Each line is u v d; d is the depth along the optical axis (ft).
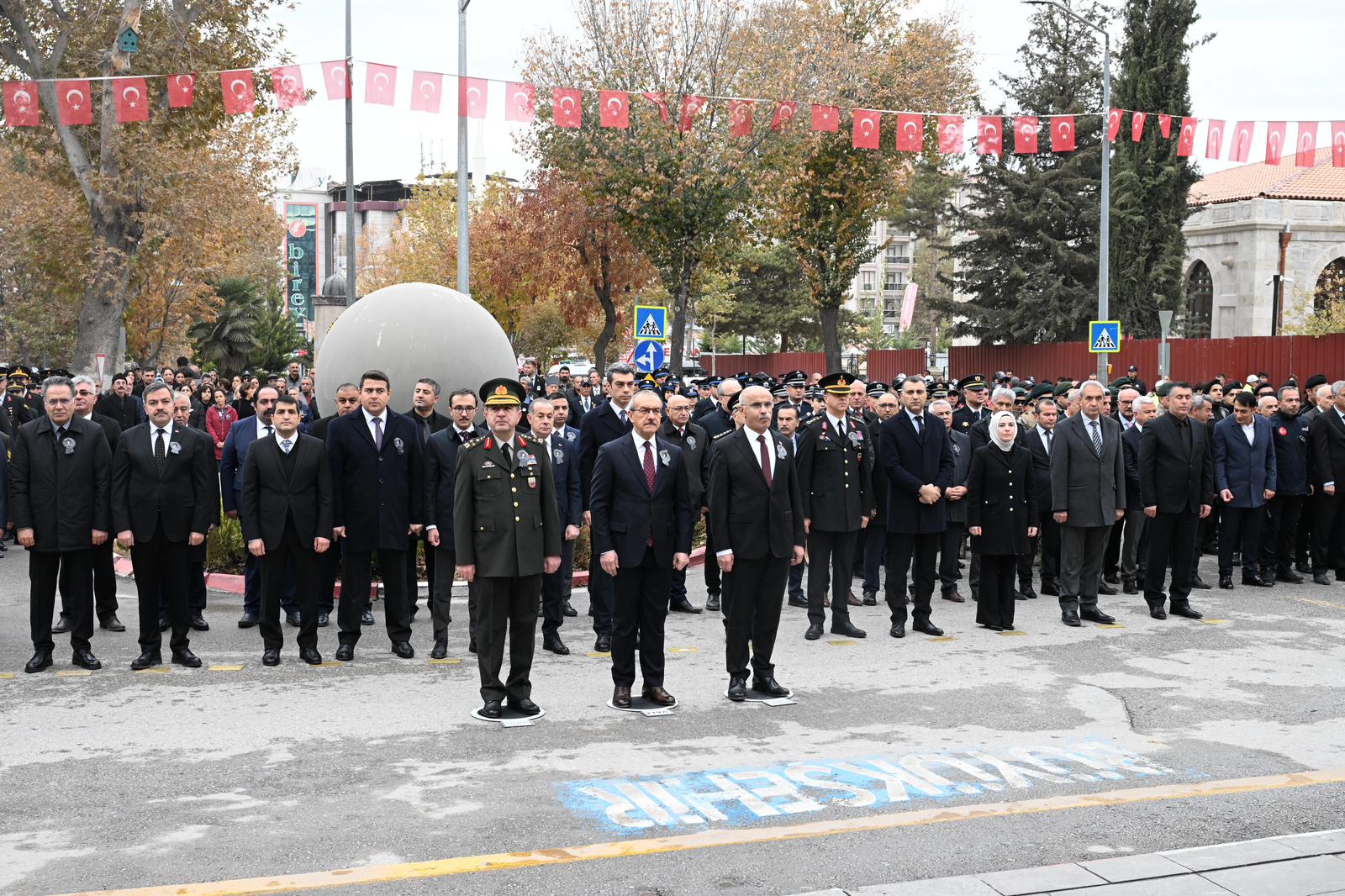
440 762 21.65
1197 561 42.04
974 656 31.01
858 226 123.03
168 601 31.78
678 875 16.22
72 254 95.20
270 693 27.02
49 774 20.93
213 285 136.98
